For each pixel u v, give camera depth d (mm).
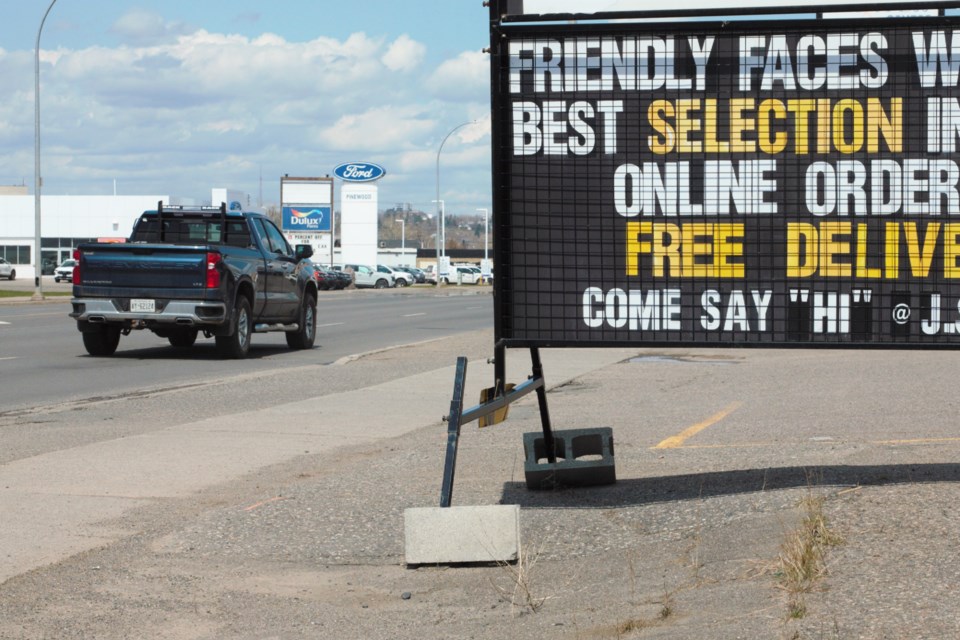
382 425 19438
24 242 177500
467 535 10414
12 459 16219
